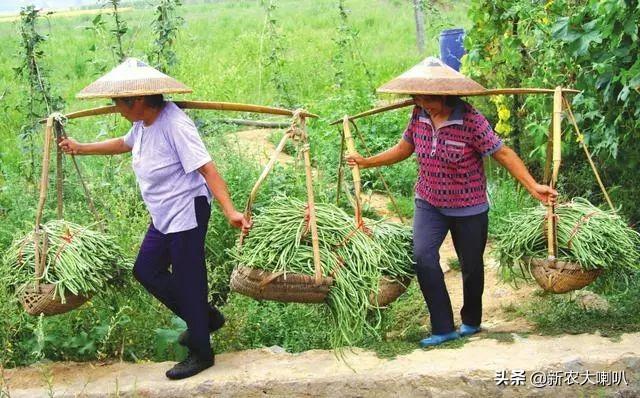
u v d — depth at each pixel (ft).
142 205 22.88
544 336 16.17
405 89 14.88
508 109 26.55
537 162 26.37
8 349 16.94
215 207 21.26
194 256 15.35
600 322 16.65
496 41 25.89
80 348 17.48
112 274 16.43
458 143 15.35
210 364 16.05
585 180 24.12
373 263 15.03
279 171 24.36
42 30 75.46
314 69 46.21
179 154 14.90
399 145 16.37
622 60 20.10
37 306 15.49
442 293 16.08
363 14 79.20
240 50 53.98
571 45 20.49
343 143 17.04
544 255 15.78
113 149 16.35
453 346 15.97
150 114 14.97
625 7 18.95
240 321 18.19
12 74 47.78
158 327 18.13
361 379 15.01
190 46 55.83
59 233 16.05
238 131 34.22
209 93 39.14
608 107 21.12
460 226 15.99
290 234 14.87
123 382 15.96
